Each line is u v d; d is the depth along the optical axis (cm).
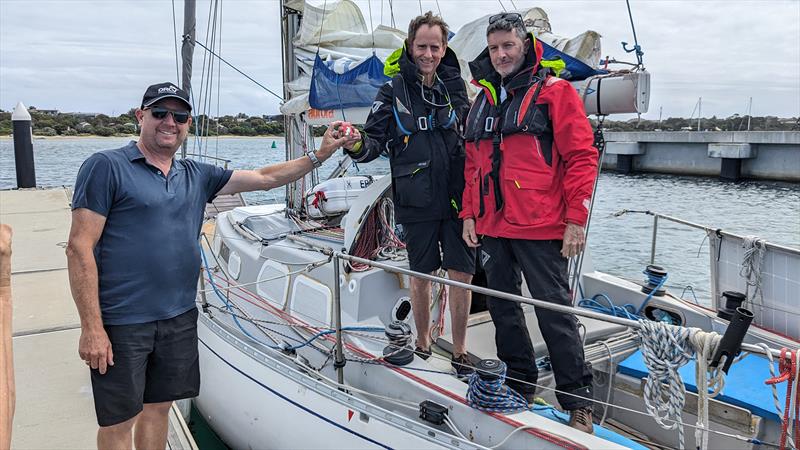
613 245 1062
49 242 797
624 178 2756
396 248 337
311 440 284
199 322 383
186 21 546
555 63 248
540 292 245
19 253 736
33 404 360
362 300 311
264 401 314
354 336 302
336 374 300
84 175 207
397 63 289
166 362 229
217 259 463
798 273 314
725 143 2519
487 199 254
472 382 238
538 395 291
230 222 472
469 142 265
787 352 164
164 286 222
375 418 252
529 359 264
